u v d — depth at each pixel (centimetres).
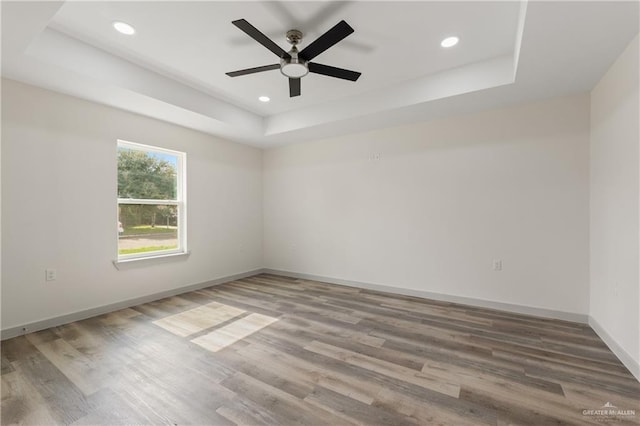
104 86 281
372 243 434
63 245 301
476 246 354
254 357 230
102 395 183
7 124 266
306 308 348
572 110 300
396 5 210
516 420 160
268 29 239
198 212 438
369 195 435
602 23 188
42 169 287
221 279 472
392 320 308
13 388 189
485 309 341
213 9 214
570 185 301
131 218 368
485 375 204
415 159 395
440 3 208
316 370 211
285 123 432
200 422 160
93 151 322
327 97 377
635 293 203
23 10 178
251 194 531
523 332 275
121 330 283
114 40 255
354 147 448
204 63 293
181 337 267
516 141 329
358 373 207
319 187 486
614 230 236
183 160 421
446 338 264
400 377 202
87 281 318
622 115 221
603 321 260
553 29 194
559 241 307
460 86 298
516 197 329
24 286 276
